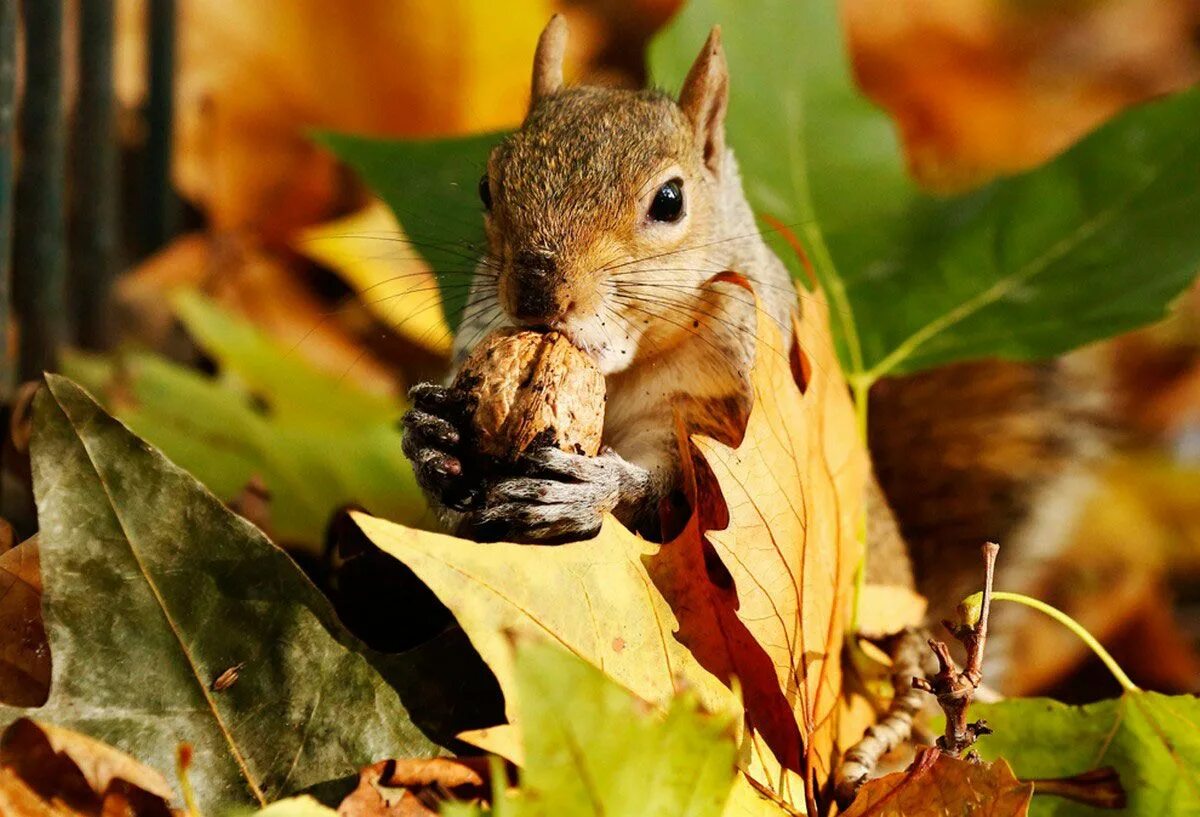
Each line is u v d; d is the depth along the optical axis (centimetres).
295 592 252
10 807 248
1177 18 459
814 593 256
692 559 254
